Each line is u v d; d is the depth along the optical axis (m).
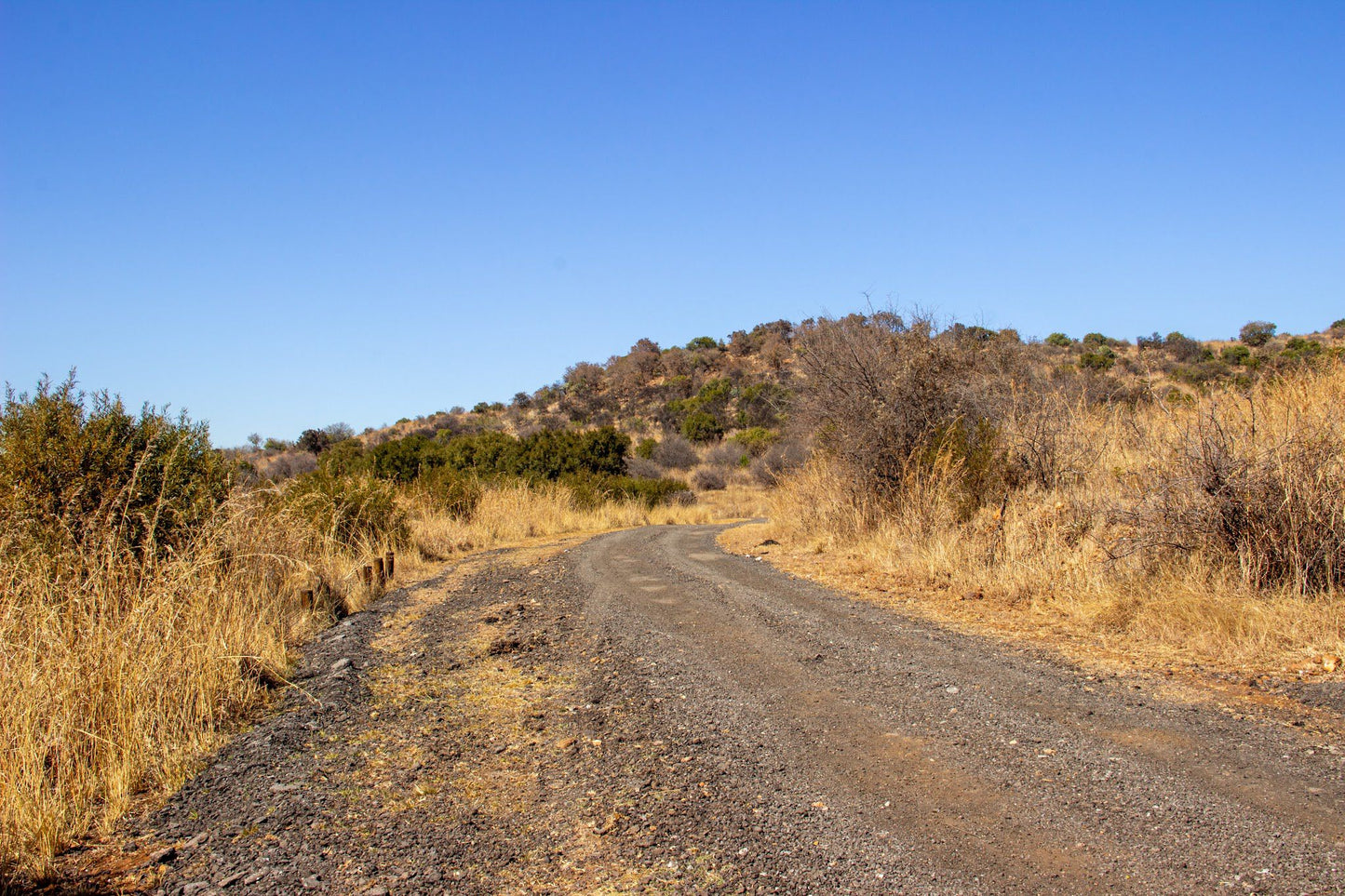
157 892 3.24
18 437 7.53
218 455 9.22
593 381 81.38
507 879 3.28
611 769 4.39
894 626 7.64
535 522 21.34
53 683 4.66
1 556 6.29
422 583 11.57
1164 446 8.55
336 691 5.93
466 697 5.86
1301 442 7.30
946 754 4.43
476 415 79.50
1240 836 3.36
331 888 3.23
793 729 4.92
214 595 6.94
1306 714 4.85
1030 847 3.36
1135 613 7.20
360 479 14.86
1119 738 4.56
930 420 13.20
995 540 9.71
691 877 3.23
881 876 3.17
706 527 22.41
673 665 6.48
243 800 4.11
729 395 67.25
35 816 3.70
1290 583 6.89
